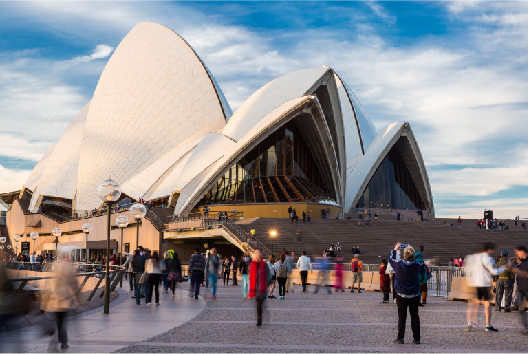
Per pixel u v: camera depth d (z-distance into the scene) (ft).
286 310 46.37
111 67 227.20
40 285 30.73
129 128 214.07
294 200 159.53
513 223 187.52
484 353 26.08
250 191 164.25
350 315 42.50
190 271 58.49
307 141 178.29
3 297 23.03
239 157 164.55
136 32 227.20
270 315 42.34
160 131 207.92
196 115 206.08
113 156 214.28
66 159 240.73
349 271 80.38
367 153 216.13
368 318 40.45
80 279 43.75
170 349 26.76
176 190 170.81
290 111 160.66
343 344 28.45
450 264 101.60
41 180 242.78
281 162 171.01
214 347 27.40
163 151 204.44
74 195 230.07
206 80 209.15
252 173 169.07
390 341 29.53
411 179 228.02
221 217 135.44
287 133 172.86
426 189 225.35
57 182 231.91
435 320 39.81
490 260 33.58
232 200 163.43
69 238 216.74
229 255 142.20
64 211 248.93
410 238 122.72
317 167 184.65
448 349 27.12
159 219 152.25
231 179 168.35
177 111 208.13
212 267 58.44
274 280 61.00
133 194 192.54
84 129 226.79
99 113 224.33
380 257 107.45
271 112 167.73
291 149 172.55
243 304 51.75
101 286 54.44
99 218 185.88
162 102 210.79
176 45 216.33
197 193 164.45
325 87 172.35
